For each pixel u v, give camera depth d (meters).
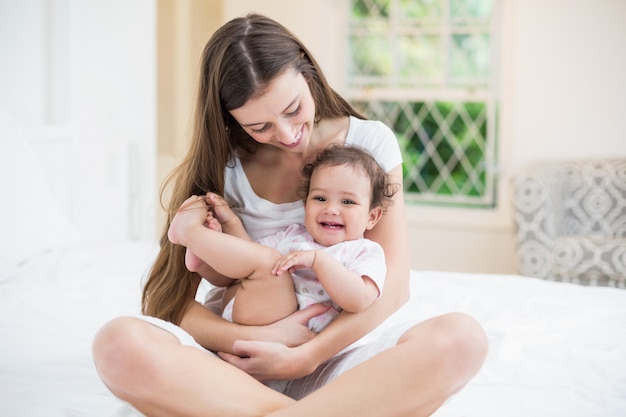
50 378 1.58
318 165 1.51
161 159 4.60
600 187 3.90
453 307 2.07
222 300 1.55
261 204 1.60
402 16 4.70
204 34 4.86
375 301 1.44
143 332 1.24
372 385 1.19
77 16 3.14
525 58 4.43
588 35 4.33
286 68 1.43
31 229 2.51
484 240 4.57
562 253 3.59
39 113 3.10
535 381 1.54
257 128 1.46
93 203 3.27
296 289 1.44
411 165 4.75
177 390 1.22
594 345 1.76
